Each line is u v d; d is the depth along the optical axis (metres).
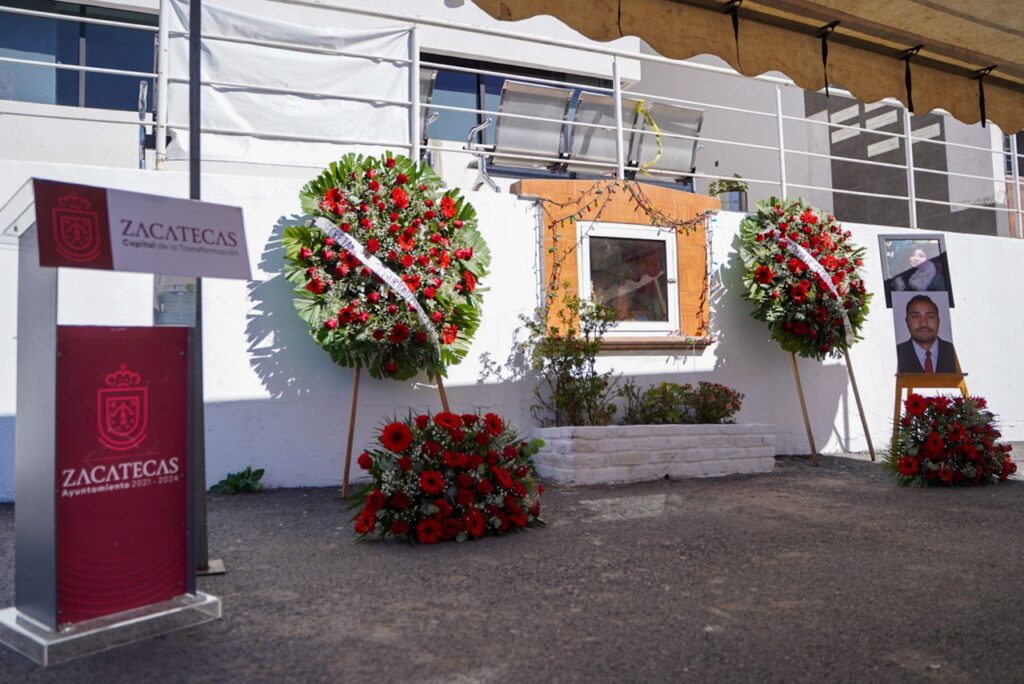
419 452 4.45
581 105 7.88
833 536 4.39
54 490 2.76
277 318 6.15
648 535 4.44
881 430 8.72
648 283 7.55
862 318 7.86
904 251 7.75
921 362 7.56
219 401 5.95
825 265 7.64
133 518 2.96
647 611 3.10
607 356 7.32
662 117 8.18
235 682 2.47
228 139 6.47
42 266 2.48
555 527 4.69
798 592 3.34
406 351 5.95
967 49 5.84
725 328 7.93
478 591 3.39
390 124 6.91
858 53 5.70
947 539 4.31
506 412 6.85
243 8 9.21
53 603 2.75
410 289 5.91
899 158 12.47
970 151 11.76
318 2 6.10
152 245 2.78
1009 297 9.83
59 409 2.79
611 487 6.16
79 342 2.86
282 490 5.97
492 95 11.05
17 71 8.77
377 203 6.01
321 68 6.73
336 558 3.98
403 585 3.50
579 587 3.44
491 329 6.86
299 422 6.16
